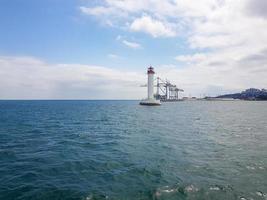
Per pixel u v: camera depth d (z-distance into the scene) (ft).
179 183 43.06
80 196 37.99
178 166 54.29
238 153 67.41
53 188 41.14
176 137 97.30
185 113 260.62
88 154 66.28
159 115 228.63
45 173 49.44
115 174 48.62
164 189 40.47
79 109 345.31
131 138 94.73
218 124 149.69
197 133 108.88
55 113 252.42
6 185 42.47
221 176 47.19
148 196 37.96
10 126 131.95
